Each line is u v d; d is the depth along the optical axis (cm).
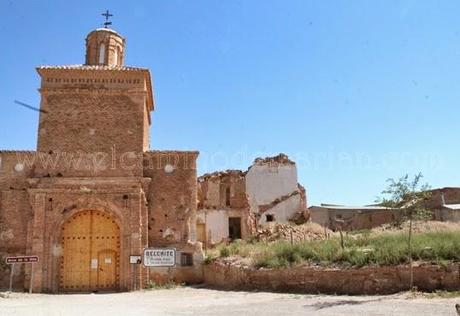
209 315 1662
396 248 2308
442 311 1568
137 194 3125
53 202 3064
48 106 3394
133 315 1698
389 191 2448
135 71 3497
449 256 2164
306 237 4403
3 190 3209
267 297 2203
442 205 5334
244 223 4925
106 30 3953
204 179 5144
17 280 3033
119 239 3130
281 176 5519
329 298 2055
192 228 3394
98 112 3431
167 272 3262
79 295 2683
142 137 3434
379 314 1562
